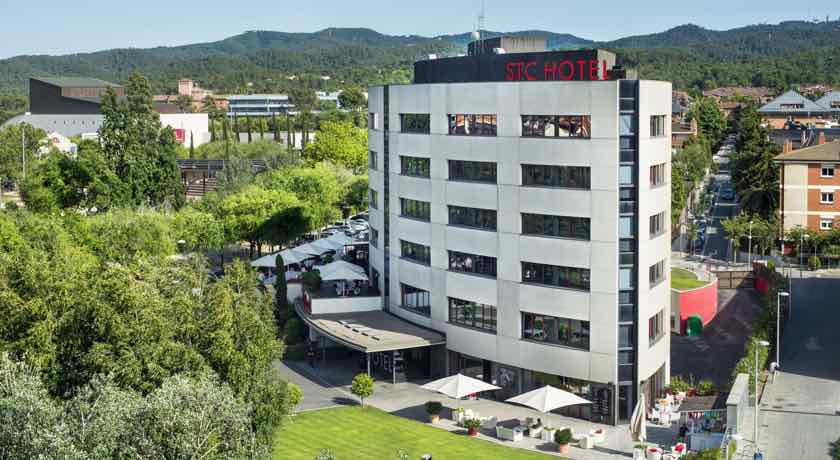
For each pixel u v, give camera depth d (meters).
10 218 113.31
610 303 75.88
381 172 99.69
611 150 74.94
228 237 143.62
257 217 142.88
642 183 75.75
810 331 102.31
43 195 150.75
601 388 77.00
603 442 72.38
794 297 118.00
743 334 102.31
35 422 48.62
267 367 67.38
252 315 67.75
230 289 74.44
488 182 83.31
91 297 63.53
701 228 169.88
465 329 86.12
